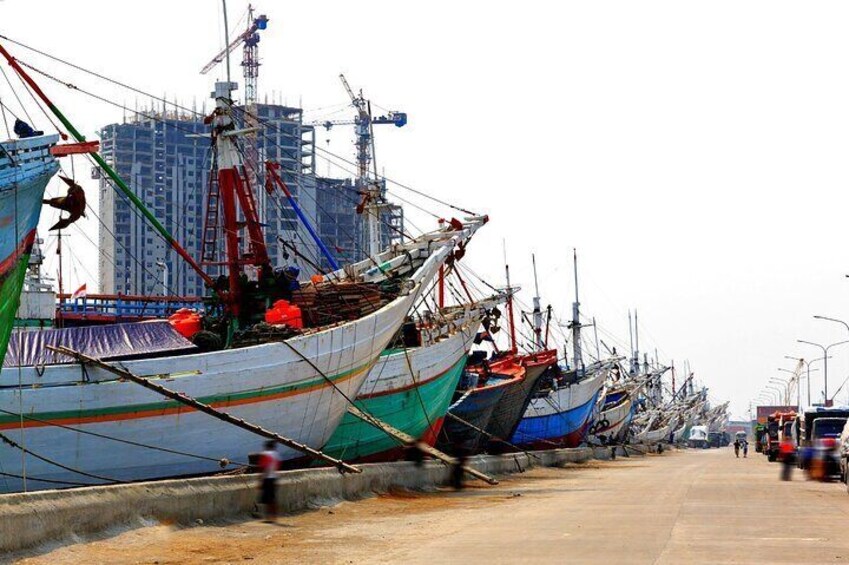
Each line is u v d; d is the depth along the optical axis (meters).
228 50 41.84
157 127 162.12
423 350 46.53
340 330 36.84
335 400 37.31
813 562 17.02
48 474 29.09
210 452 32.06
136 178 158.12
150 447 30.66
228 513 25.14
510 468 56.59
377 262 46.38
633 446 123.12
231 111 41.84
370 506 31.11
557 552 18.75
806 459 52.09
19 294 27.22
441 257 46.28
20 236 26.80
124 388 29.92
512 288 56.53
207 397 31.81
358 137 145.12
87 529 19.88
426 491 39.22
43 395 28.69
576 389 84.62
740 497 34.56
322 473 30.80
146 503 21.98
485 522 25.73
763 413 175.50
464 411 56.00
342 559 18.56
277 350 33.88
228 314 40.72
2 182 25.92
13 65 31.70
